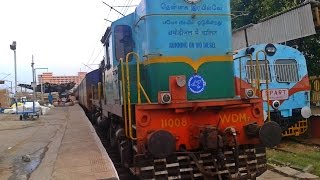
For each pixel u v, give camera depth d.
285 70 12.81
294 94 12.87
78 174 6.95
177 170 6.99
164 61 7.67
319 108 15.18
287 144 12.58
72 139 12.09
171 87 7.11
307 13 14.68
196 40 7.86
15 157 9.41
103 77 12.38
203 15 7.92
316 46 16.58
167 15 7.75
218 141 6.89
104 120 12.97
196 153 7.14
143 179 6.86
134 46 8.87
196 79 7.77
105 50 11.04
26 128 17.25
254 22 20.09
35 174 7.20
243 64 12.21
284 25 15.97
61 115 25.25
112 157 10.78
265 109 12.29
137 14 8.59
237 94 9.02
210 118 7.37
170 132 6.75
